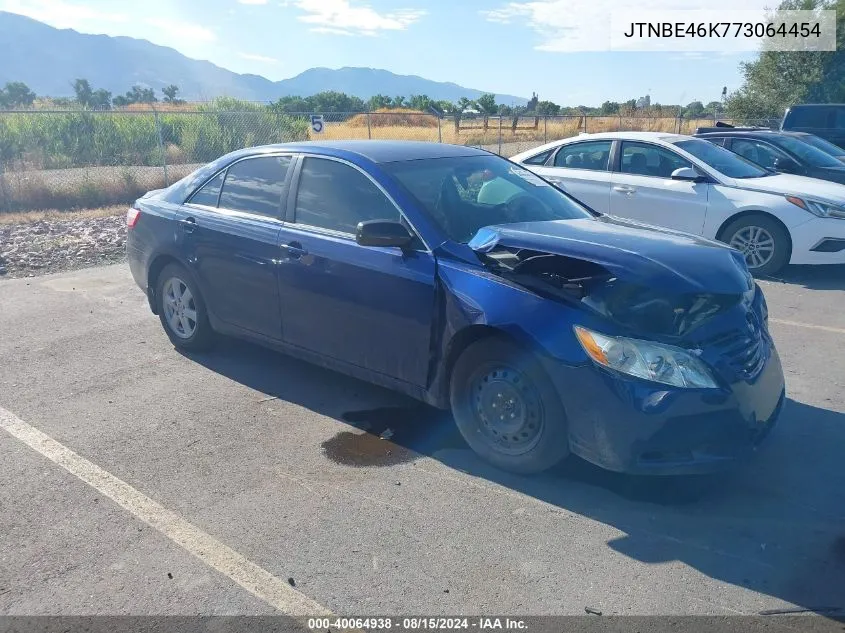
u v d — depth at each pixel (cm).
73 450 418
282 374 536
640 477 385
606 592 294
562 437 362
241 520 347
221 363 557
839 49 2970
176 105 2927
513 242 381
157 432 442
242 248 496
